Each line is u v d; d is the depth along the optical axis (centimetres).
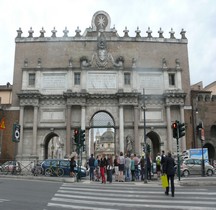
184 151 5331
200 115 5866
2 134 5672
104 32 6175
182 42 6181
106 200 1705
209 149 5947
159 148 5716
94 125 5794
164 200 1683
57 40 6053
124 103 5600
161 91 5819
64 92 5556
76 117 5641
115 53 6012
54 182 3003
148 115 5731
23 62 5988
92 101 5712
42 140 5575
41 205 1502
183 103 5703
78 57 5984
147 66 6009
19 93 5544
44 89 5744
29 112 5666
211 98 5975
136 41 6091
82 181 3241
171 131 5591
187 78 6031
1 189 2208
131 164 3312
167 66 6041
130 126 5628
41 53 6025
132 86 5731
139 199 1742
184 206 1463
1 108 5753
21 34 6144
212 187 2369
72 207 1455
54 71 5803
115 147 5569
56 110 5678
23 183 2752
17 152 5472
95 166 3441
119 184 2817
